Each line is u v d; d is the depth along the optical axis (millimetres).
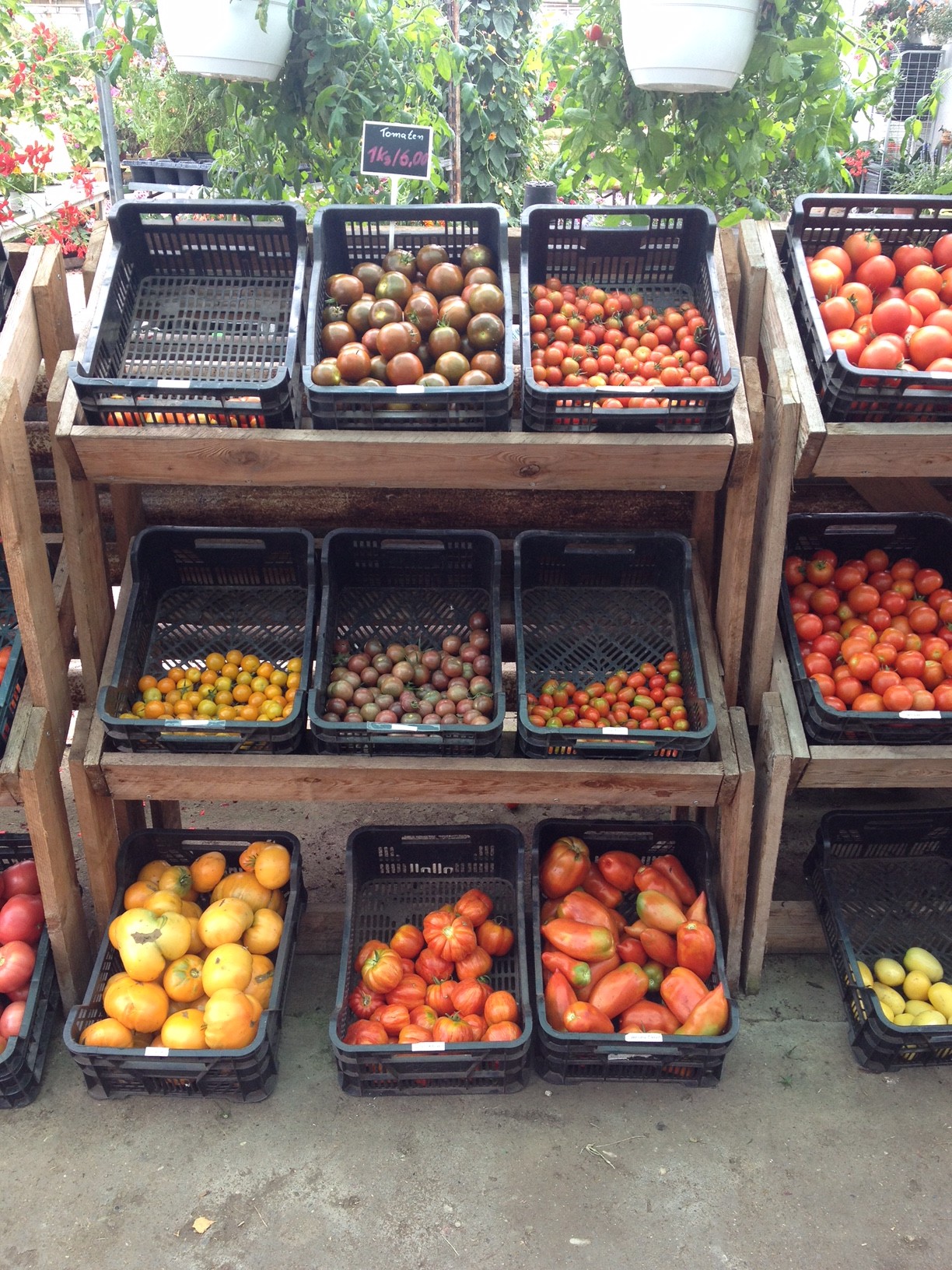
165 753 1574
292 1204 1426
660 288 1693
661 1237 1386
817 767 1580
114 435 1436
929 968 1630
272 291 1644
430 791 1576
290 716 1548
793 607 1738
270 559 1776
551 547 1765
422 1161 1478
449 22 3160
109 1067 1504
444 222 1613
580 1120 1534
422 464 1462
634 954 1626
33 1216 1412
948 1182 1452
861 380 1415
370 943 1619
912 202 1603
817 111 2139
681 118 2145
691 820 1810
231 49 1955
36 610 1521
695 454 1460
